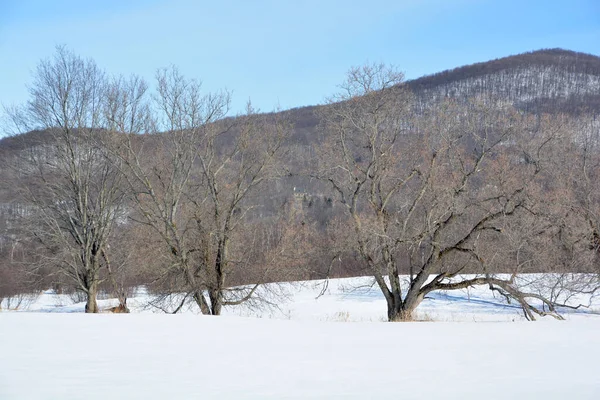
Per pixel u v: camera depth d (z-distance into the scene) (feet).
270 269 84.02
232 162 87.76
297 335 41.91
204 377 26.35
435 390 23.72
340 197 87.15
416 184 84.17
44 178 99.19
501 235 78.69
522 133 78.33
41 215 99.30
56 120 97.66
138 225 93.86
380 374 27.35
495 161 78.89
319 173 84.64
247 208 88.63
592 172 98.53
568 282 83.56
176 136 86.12
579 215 87.66
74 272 102.63
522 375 27.14
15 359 30.76
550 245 77.51
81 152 100.12
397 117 82.84
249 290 89.71
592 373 27.73
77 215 103.24
